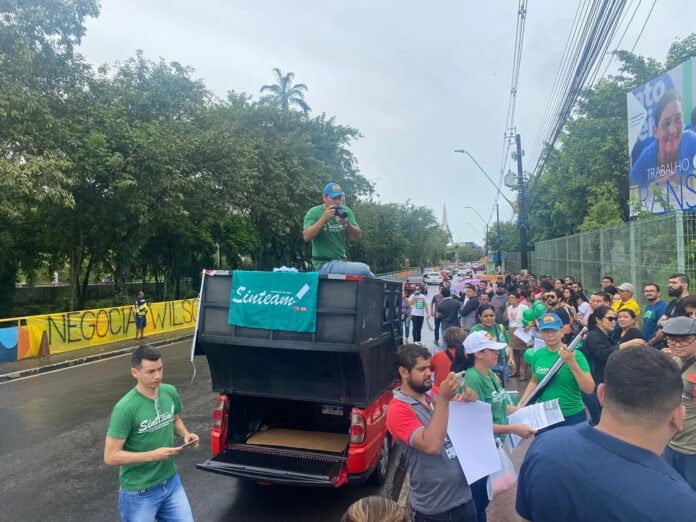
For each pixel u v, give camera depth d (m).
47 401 10.07
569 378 4.58
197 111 25.23
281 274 4.97
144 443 3.61
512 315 10.68
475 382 3.89
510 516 4.71
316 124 38.12
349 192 39.31
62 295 30.25
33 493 5.82
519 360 10.62
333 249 5.95
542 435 1.98
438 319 13.82
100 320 17.48
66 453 7.12
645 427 1.72
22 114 14.88
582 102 23.05
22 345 14.42
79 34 17.20
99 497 5.71
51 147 16.09
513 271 42.84
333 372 5.10
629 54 22.02
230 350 5.26
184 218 24.95
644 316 7.59
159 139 19.52
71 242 21.20
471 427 3.23
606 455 1.74
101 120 18.62
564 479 1.75
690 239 8.48
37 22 15.84
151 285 34.69
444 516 3.10
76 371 13.29
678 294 6.61
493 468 3.18
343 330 4.79
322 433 6.07
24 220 20.47
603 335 5.82
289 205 31.16
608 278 9.93
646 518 1.58
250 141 28.41
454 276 58.59
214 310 5.27
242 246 32.47
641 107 13.91
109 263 25.86
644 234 10.15
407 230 84.62
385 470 6.02
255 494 5.74
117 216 20.27
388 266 72.00
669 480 1.65
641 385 1.72
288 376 5.29
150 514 3.58
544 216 34.62
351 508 1.94
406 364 3.17
